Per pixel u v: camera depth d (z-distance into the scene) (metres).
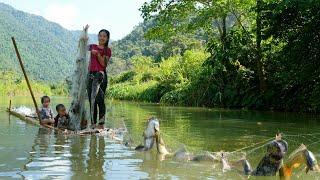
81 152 7.41
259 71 23.55
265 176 5.90
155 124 7.68
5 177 5.50
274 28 20.56
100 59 10.83
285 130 11.40
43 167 6.12
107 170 6.00
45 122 11.66
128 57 120.62
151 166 6.32
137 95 42.78
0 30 194.25
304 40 19.23
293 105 21.14
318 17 18.73
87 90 10.97
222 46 25.91
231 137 9.84
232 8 25.39
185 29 27.34
